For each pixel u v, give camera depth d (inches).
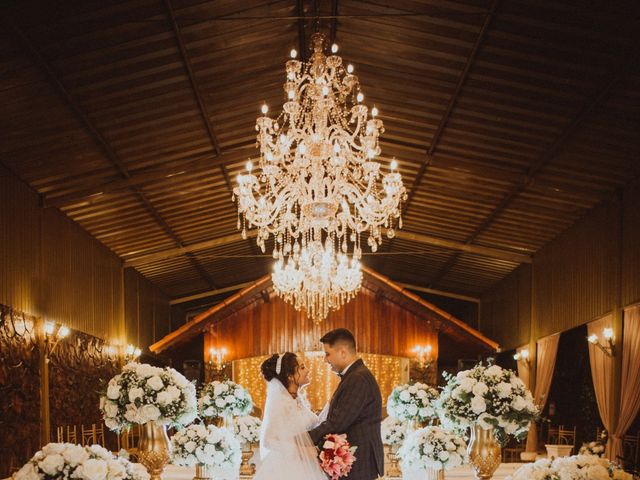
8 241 337.1
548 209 470.6
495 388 204.5
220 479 254.2
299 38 325.1
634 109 314.0
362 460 169.3
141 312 636.1
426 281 780.0
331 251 426.6
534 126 355.6
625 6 248.4
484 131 377.1
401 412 313.3
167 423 214.5
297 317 617.3
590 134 347.9
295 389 193.2
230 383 326.0
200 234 565.3
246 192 363.3
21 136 322.0
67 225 438.0
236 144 415.2
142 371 213.3
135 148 374.6
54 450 146.4
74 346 438.9
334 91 363.6
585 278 453.7
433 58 317.7
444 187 476.7
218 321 617.3
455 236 581.6
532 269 580.4
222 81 334.3
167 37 286.2
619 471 162.9
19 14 244.2
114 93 313.7
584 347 534.9
